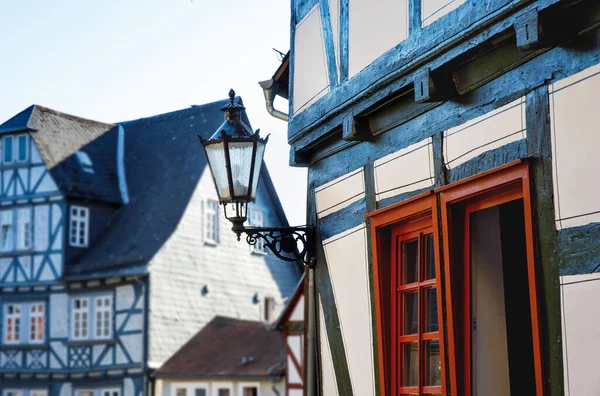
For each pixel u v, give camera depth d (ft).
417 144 20.79
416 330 21.43
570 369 15.44
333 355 24.98
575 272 15.42
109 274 100.63
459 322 19.12
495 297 19.54
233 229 25.07
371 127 22.81
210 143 24.50
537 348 16.11
